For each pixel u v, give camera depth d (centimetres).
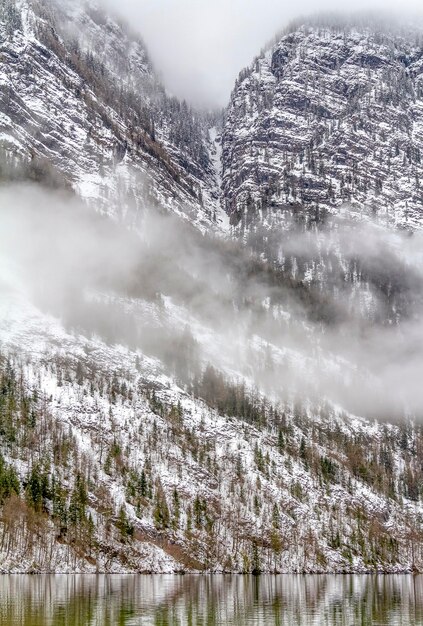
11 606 13775
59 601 14575
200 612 13712
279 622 12775
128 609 13712
